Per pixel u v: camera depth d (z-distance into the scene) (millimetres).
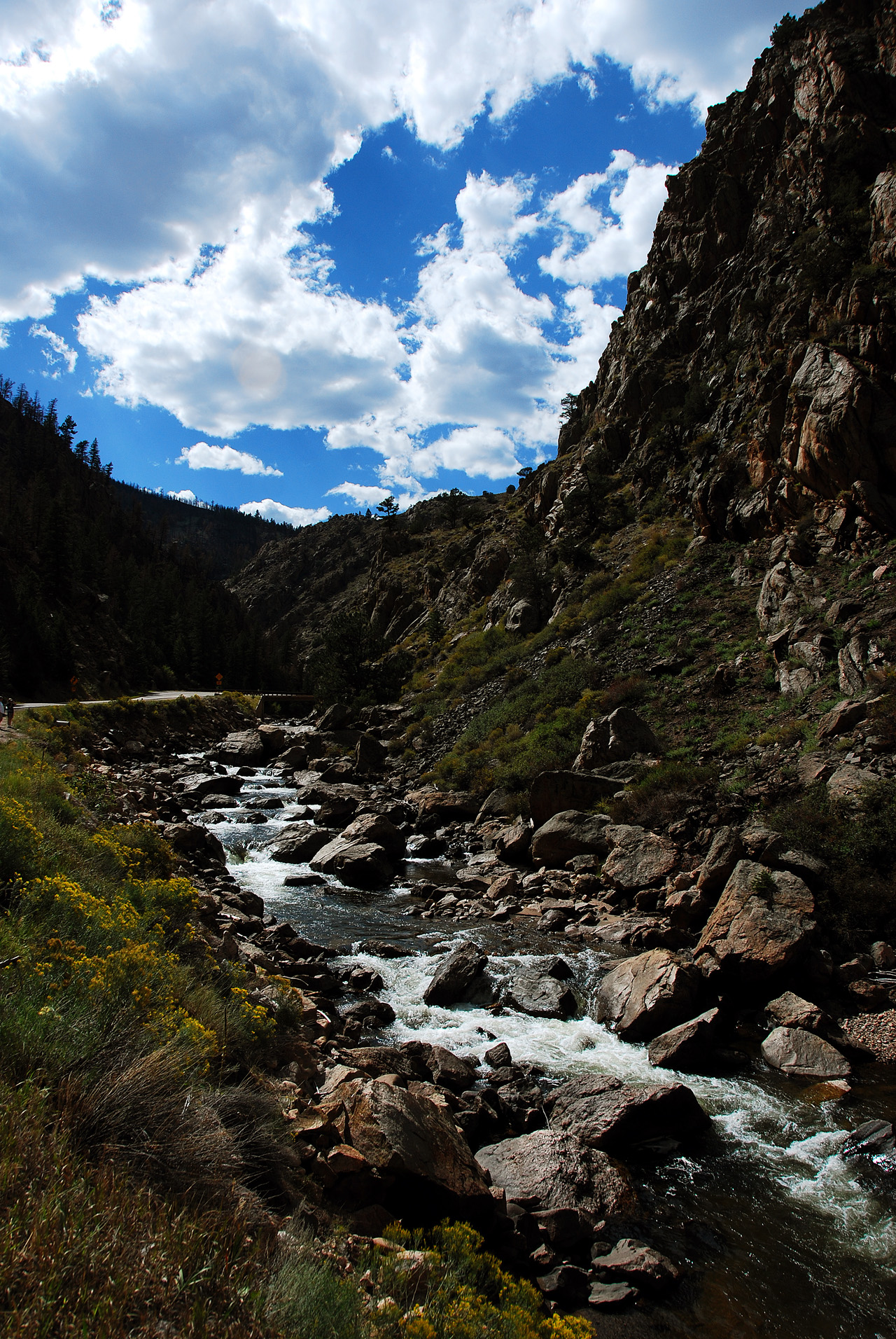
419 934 13852
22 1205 2822
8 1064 3789
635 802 18672
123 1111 3762
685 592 34344
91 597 76250
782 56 62938
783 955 10523
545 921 14477
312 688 111125
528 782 24422
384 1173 5121
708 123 75562
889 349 27797
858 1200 6426
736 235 64938
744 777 17703
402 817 26000
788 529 29938
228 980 7566
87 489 142875
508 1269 5238
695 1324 5031
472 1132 6988
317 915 15055
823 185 48594
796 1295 5340
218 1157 4020
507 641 51750
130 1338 2438
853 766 15156
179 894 8664
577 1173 6379
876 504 25266
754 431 35625
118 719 39594
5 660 50438
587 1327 4207
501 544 81500
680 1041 8953
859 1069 8797
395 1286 3824
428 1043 8531
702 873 13336
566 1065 8891
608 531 55125
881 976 10633
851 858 12398
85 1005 4641
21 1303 2377
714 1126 7613
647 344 71125
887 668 17969
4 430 136375
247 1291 2943
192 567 157625
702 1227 6070
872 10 53688
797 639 23109
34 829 8102
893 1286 5453
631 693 27469
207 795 29078
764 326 49250
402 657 74500
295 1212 4285
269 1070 6309
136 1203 3238
